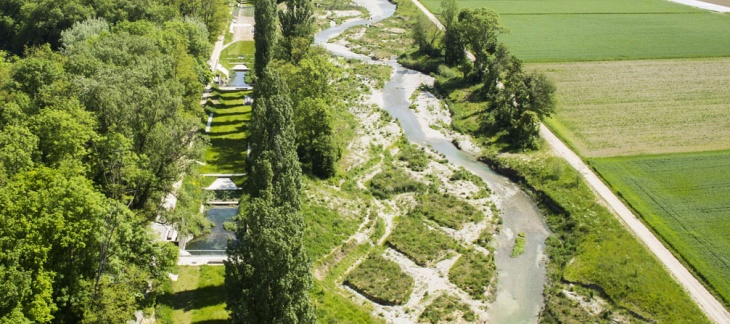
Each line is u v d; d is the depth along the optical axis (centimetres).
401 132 13075
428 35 18262
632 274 8256
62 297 5359
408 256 8906
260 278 5531
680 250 8631
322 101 10925
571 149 11788
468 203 10425
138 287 6225
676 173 10738
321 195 10012
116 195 6969
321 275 8281
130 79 8119
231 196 9869
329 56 17500
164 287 7294
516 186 11112
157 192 7725
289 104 8900
